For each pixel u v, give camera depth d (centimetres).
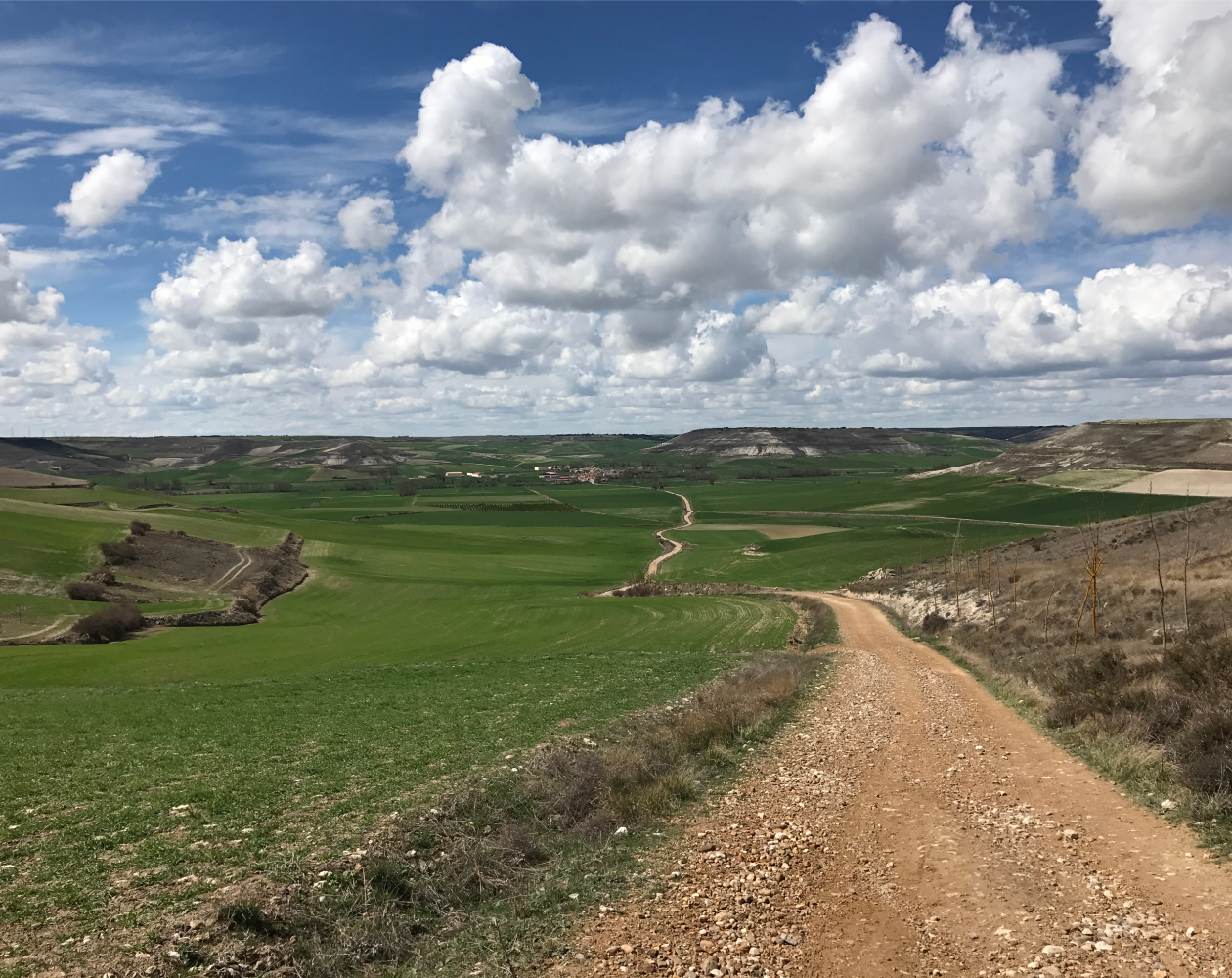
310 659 4984
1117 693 1895
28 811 1445
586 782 1567
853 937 908
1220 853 1050
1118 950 831
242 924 972
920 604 5984
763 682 2842
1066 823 1246
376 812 1388
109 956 891
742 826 1316
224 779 1652
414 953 958
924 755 1766
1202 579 3672
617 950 898
